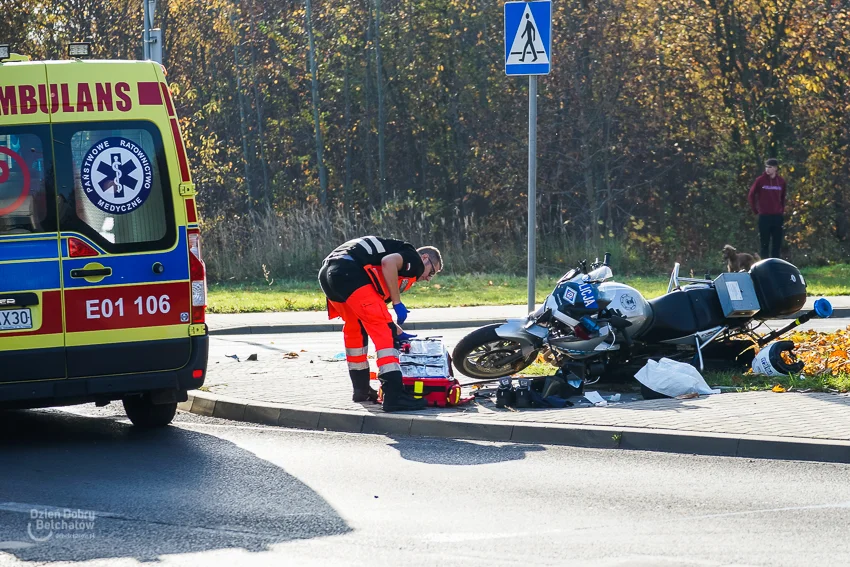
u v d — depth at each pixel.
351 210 111.69
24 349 30.52
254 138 132.12
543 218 110.25
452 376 36.62
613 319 37.53
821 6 111.38
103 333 31.12
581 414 33.12
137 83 31.84
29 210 30.70
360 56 127.19
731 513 23.77
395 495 25.67
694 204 111.88
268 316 67.69
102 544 21.70
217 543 21.72
